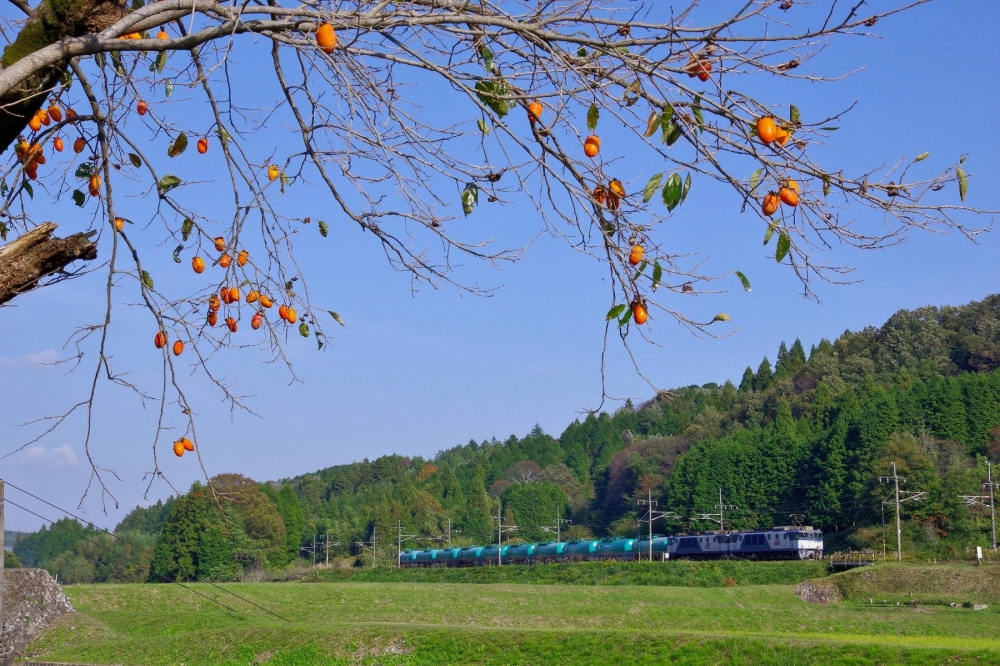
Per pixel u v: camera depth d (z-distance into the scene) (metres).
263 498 62.09
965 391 85.00
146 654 27.52
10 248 5.23
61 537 64.12
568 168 5.29
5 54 5.44
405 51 5.35
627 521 97.81
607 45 4.86
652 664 22.44
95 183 6.58
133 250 6.59
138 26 5.37
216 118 6.50
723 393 126.75
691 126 4.75
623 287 5.09
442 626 27.77
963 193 4.44
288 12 5.17
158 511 68.69
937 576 49.12
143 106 6.70
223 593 38.69
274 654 26.72
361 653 26.31
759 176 4.61
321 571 75.19
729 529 85.06
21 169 6.31
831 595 49.75
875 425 77.12
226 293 6.48
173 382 6.57
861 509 72.25
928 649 20.00
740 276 4.75
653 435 129.62
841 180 4.57
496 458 136.12
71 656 27.53
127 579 57.94
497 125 5.18
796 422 95.81
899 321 118.25
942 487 65.62
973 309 115.44
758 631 35.25
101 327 6.41
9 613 28.45
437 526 104.81
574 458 130.00
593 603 41.66
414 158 5.56
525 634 25.72
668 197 4.62
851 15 4.51
